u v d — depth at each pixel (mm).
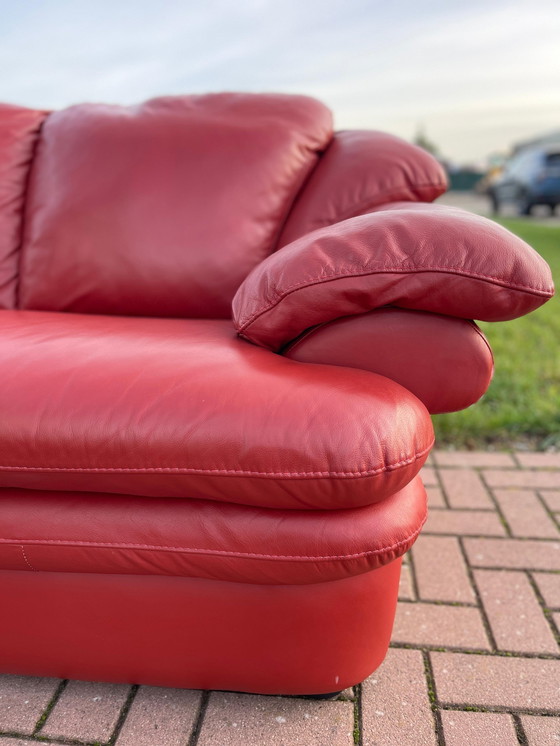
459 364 1061
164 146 1572
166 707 1118
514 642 1281
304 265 1052
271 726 1075
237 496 916
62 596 1052
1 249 1669
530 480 1966
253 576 957
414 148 1551
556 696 1145
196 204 1513
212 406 903
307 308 1053
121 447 904
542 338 3486
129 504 987
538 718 1097
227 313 1520
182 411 904
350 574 949
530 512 1779
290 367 1014
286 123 1624
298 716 1099
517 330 3688
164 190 1524
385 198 1486
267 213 1548
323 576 941
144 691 1157
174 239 1496
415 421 942
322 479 865
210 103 1697
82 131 1653
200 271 1490
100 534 979
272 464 871
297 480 870
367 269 1007
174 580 1020
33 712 1107
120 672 1102
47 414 927
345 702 1130
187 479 906
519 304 1021
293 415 885
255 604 1009
